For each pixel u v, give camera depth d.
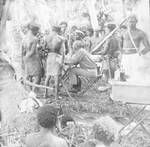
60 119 5.35
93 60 5.36
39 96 5.62
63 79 5.49
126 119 5.18
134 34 5.20
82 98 5.41
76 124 5.35
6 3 5.69
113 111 5.25
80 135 5.29
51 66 5.52
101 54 5.33
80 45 5.38
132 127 5.15
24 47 5.65
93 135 4.44
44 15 5.54
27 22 5.61
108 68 5.30
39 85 5.62
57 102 5.50
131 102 5.13
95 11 5.35
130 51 5.22
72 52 5.42
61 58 5.47
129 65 5.21
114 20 5.27
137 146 5.09
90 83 5.38
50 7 5.50
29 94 5.68
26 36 5.62
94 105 5.33
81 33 5.39
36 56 5.60
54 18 5.49
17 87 5.75
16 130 5.70
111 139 4.29
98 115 5.31
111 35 5.29
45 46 5.54
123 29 5.24
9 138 5.69
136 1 5.17
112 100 5.25
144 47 5.18
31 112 5.64
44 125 3.83
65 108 5.45
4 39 5.76
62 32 5.46
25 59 5.66
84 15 5.38
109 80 5.29
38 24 5.56
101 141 4.27
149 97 5.05
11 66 5.77
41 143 3.81
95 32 5.35
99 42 5.34
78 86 5.43
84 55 5.38
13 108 5.76
